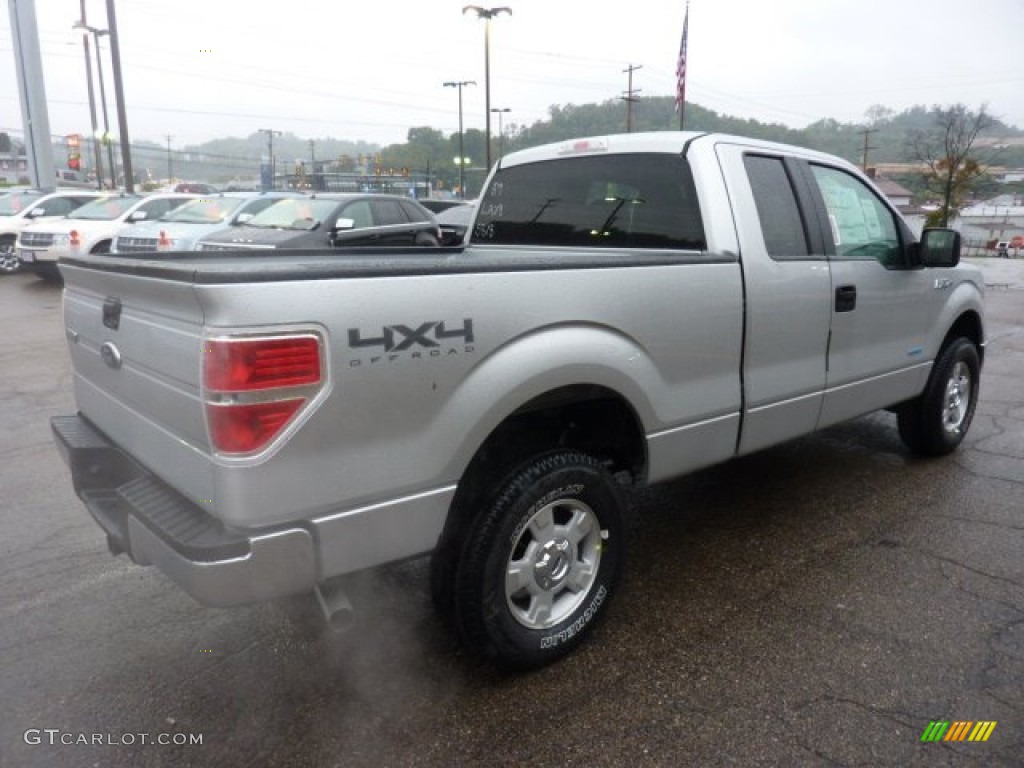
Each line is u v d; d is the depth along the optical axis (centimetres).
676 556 378
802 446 545
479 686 277
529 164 429
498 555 264
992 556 374
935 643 301
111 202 1553
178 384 227
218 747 247
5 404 651
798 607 329
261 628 314
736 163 356
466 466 253
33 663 291
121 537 255
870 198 432
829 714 261
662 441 315
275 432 210
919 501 443
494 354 254
